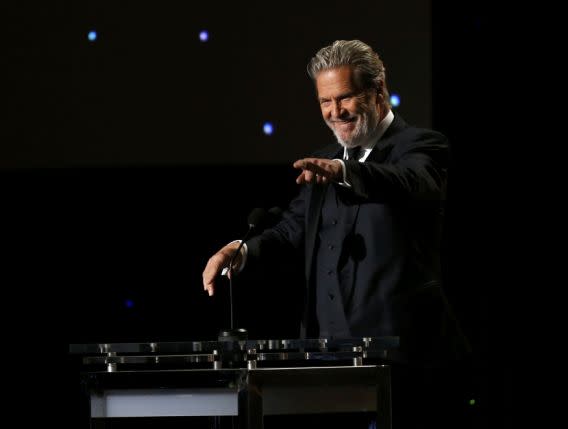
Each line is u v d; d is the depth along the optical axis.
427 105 11.99
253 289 12.67
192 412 6.17
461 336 7.82
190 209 12.90
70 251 12.99
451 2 12.52
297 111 12.27
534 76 12.50
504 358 12.73
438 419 7.57
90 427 6.20
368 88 7.84
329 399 6.16
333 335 7.65
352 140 7.93
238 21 12.36
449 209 12.73
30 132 12.40
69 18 12.42
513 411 12.69
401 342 7.46
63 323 13.01
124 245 12.97
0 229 12.97
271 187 12.78
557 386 12.62
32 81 12.41
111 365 6.30
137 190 12.94
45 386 13.03
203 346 6.23
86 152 12.38
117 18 12.42
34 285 13.02
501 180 12.66
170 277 12.94
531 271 12.70
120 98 12.41
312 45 12.25
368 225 7.68
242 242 7.52
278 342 6.24
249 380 6.09
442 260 12.78
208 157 12.36
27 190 12.95
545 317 12.67
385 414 6.16
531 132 12.57
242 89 12.33
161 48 12.41
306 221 8.05
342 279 7.69
